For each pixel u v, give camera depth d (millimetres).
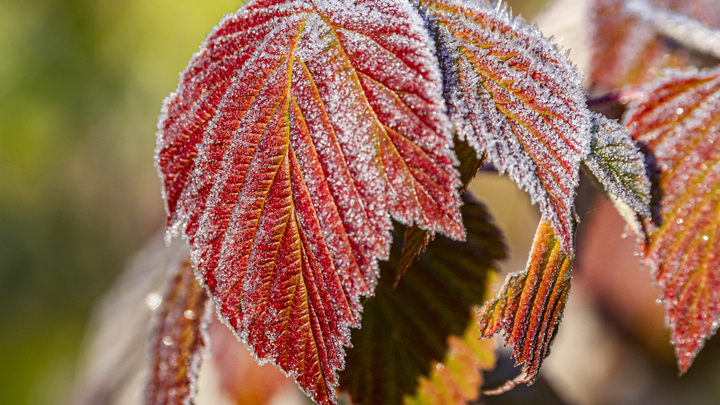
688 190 301
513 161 277
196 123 282
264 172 280
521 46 282
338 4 280
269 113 279
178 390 309
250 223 280
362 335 310
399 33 276
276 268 281
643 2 375
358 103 277
